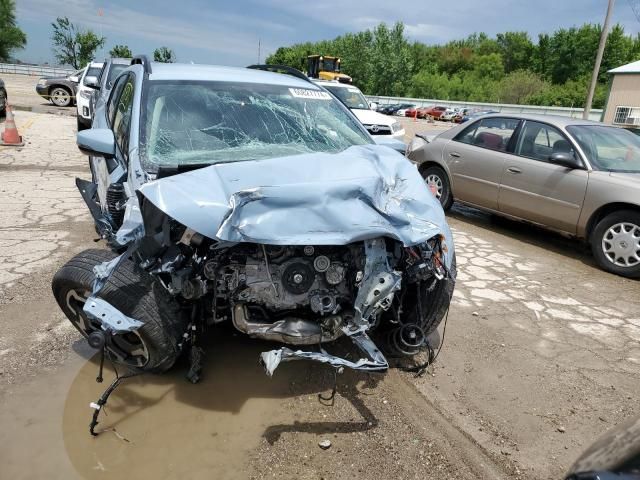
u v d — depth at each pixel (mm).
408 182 3227
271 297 2859
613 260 5707
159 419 2912
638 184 5566
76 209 6398
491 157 6906
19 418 2848
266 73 4586
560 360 3801
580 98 62000
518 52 96500
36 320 3797
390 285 2777
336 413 3047
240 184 2760
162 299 2869
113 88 5574
